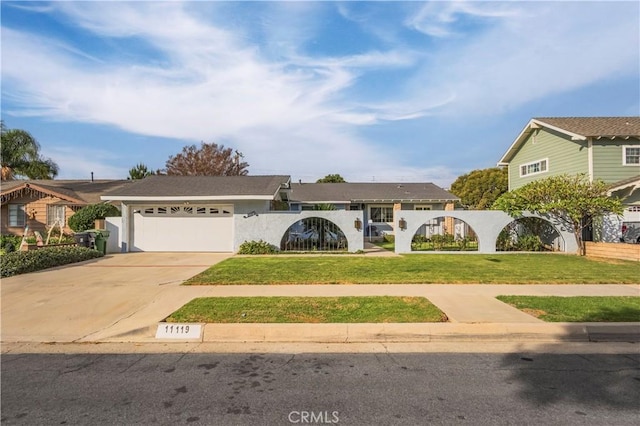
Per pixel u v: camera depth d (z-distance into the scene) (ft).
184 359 17.11
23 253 40.73
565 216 56.49
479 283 31.68
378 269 38.83
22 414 12.16
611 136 61.41
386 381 14.64
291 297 26.40
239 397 13.30
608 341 19.61
